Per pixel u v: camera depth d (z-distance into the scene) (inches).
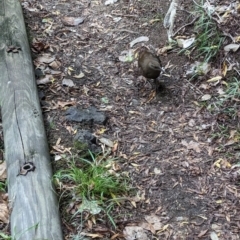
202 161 149.5
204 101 160.9
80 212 139.1
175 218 140.1
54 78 167.0
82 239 135.7
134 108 160.1
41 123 148.1
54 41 177.9
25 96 151.3
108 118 157.6
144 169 147.8
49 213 132.8
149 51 165.5
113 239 136.3
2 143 150.7
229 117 157.4
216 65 167.3
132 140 153.2
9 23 168.4
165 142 152.9
